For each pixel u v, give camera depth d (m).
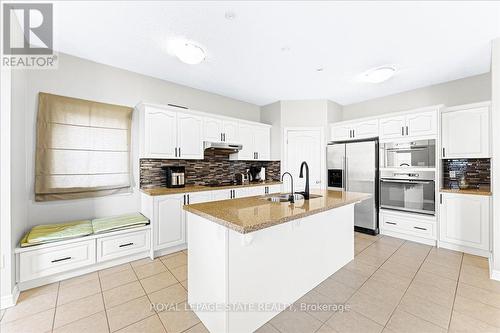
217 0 1.78
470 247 2.93
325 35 2.28
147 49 2.58
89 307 1.86
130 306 1.88
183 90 3.74
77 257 2.32
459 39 2.34
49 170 2.54
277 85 3.74
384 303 1.91
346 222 2.64
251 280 1.59
